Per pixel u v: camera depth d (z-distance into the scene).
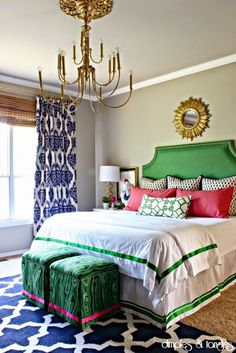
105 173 4.96
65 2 2.49
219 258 2.79
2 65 4.02
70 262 2.54
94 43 3.36
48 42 3.32
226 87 3.91
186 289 2.54
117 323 2.40
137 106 5.00
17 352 2.03
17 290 3.14
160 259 2.35
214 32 3.13
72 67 4.07
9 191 4.66
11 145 4.67
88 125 5.57
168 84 4.55
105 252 2.71
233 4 2.61
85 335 2.23
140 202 4.23
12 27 2.97
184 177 4.30
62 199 4.98
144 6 2.62
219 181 3.77
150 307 2.41
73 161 5.17
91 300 2.38
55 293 2.55
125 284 2.61
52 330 2.31
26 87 4.73
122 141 5.25
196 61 3.96
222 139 3.96
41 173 4.73
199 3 2.60
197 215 3.61
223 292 3.01
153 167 4.70
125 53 3.66
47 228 3.45
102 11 2.62
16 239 4.67
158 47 3.49
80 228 3.05
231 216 3.53
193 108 4.23
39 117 4.75
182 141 4.38
